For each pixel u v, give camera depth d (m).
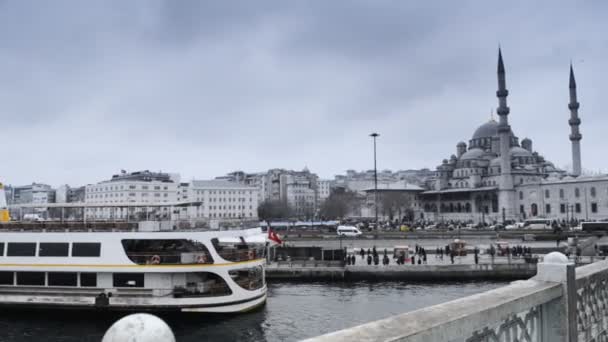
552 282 6.83
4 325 34.06
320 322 37.47
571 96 153.38
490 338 5.36
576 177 143.88
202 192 194.38
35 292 35.97
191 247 38.81
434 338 4.26
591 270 8.09
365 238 77.88
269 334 34.12
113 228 37.38
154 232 35.53
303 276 56.53
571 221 121.62
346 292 49.69
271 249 62.66
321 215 185.38
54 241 36.03
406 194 178.00
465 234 83.38
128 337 2.72
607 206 134.25
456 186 179.38
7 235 36.53
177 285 36.19
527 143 187.75
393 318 4.48
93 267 35.47
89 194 183.12
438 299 46.22
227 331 34.25
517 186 155.12
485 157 179.12
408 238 78.44
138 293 35.41
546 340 6.73
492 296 5.74
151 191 173.62
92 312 35.62
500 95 149.25
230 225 41.03
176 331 34.12
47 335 32.25
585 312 7.55
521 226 109.00
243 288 37.00
